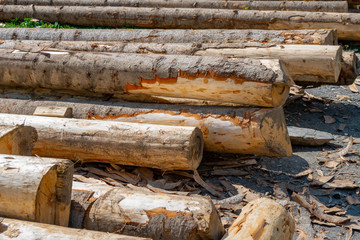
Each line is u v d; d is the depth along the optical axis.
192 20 17.27
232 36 12.05
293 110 12.29
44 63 10.03
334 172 9.12
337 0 18.86
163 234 5.85
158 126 8.30
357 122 11.55
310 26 16.31
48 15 18.80
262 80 8.54
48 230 5.09
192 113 9.07
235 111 8.86
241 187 8.49
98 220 6.15
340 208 7.90
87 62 9.78
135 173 8.80
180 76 9.09
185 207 5.91
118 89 9.80
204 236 5.84
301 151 10.07
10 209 5.57
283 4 18.30
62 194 5.85
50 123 8.62
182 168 8.23
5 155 5.98
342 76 11.88
